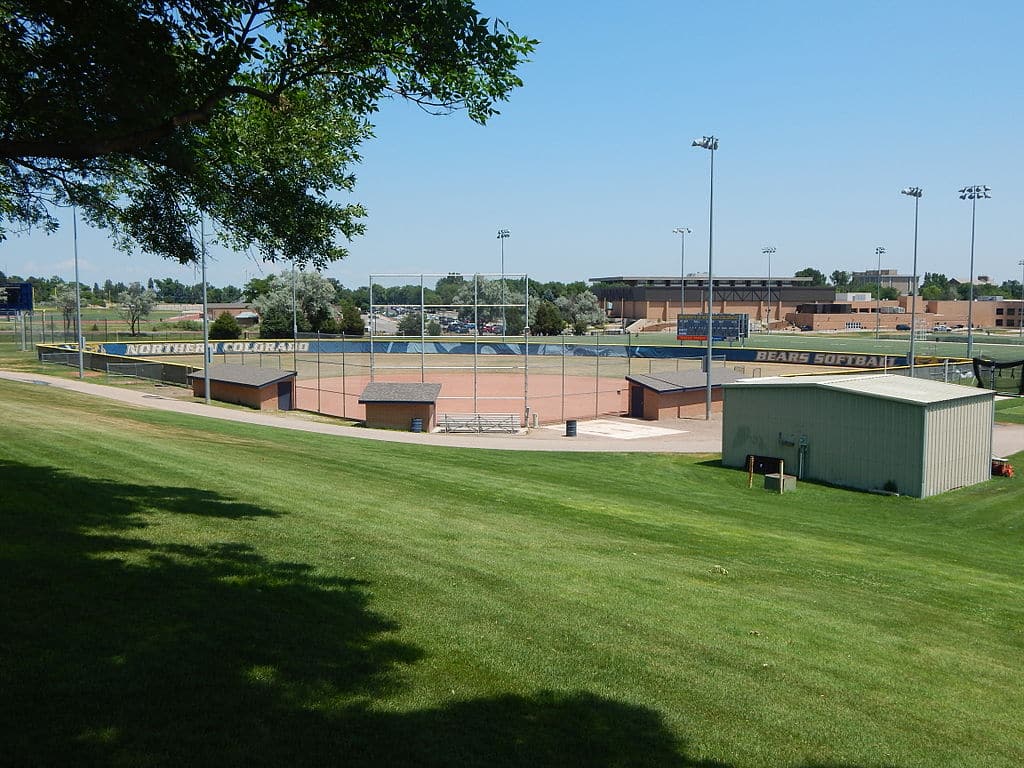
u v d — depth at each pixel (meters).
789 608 11.64
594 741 6.75
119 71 8.80
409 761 6.01
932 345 93.00
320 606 9.10
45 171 10.91
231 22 9.40
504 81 10.41
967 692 9.23
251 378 44.44
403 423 39.12
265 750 5.90
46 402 31.97
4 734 5.66
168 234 12.38
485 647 8.52
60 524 10.88
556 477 25.05
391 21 9.50
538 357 78.38
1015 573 16.52
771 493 25.39
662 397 45.22
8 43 9.48
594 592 11.15
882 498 25.12
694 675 8.53
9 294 27.94
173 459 18.97
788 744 7.25
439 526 14.66
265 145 12.25
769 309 142.50
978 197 62.47
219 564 10.12
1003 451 32.69
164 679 6.79
